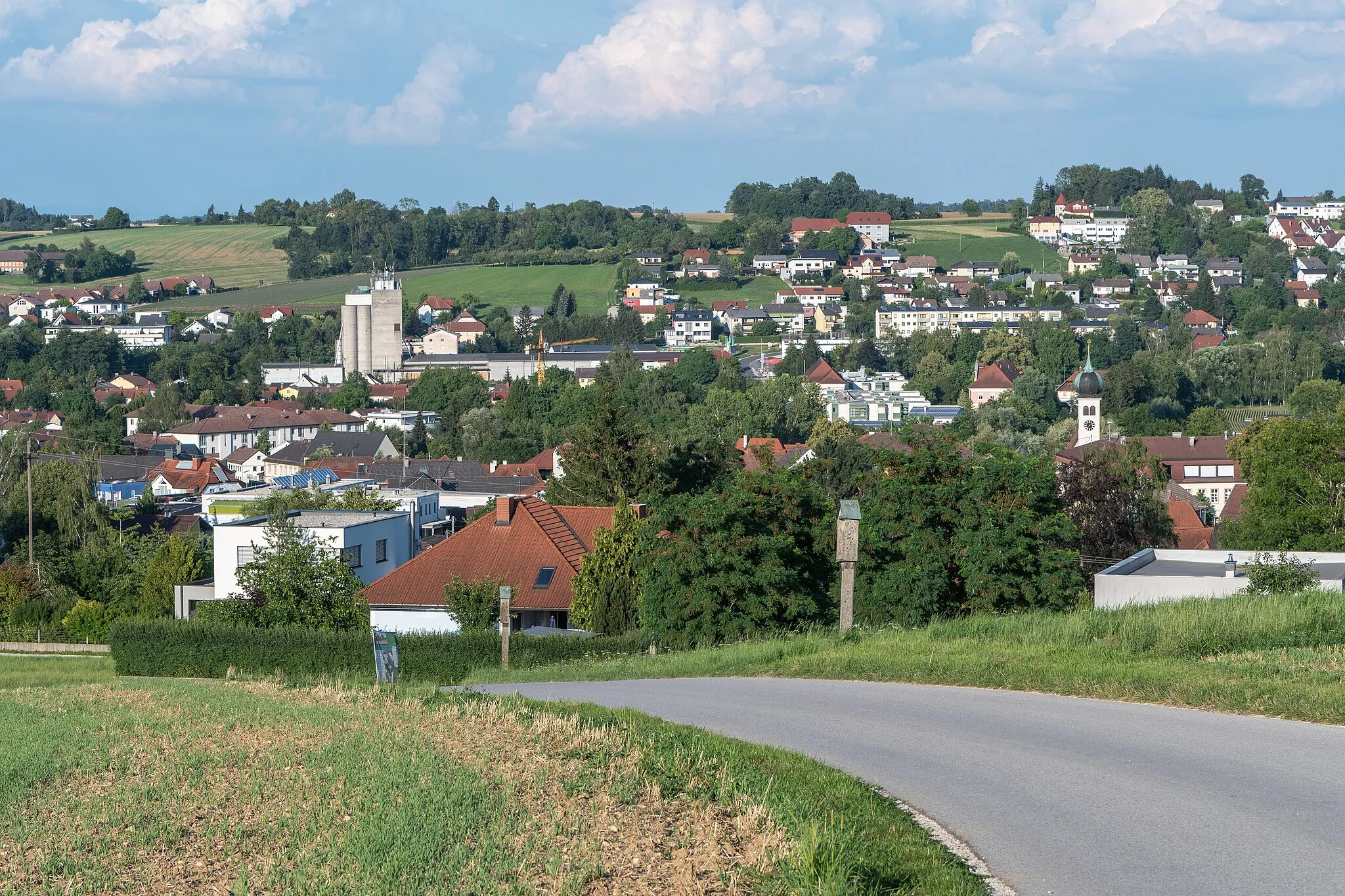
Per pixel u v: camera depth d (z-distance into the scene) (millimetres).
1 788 22250
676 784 19781
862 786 19750
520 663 55062
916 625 52812
